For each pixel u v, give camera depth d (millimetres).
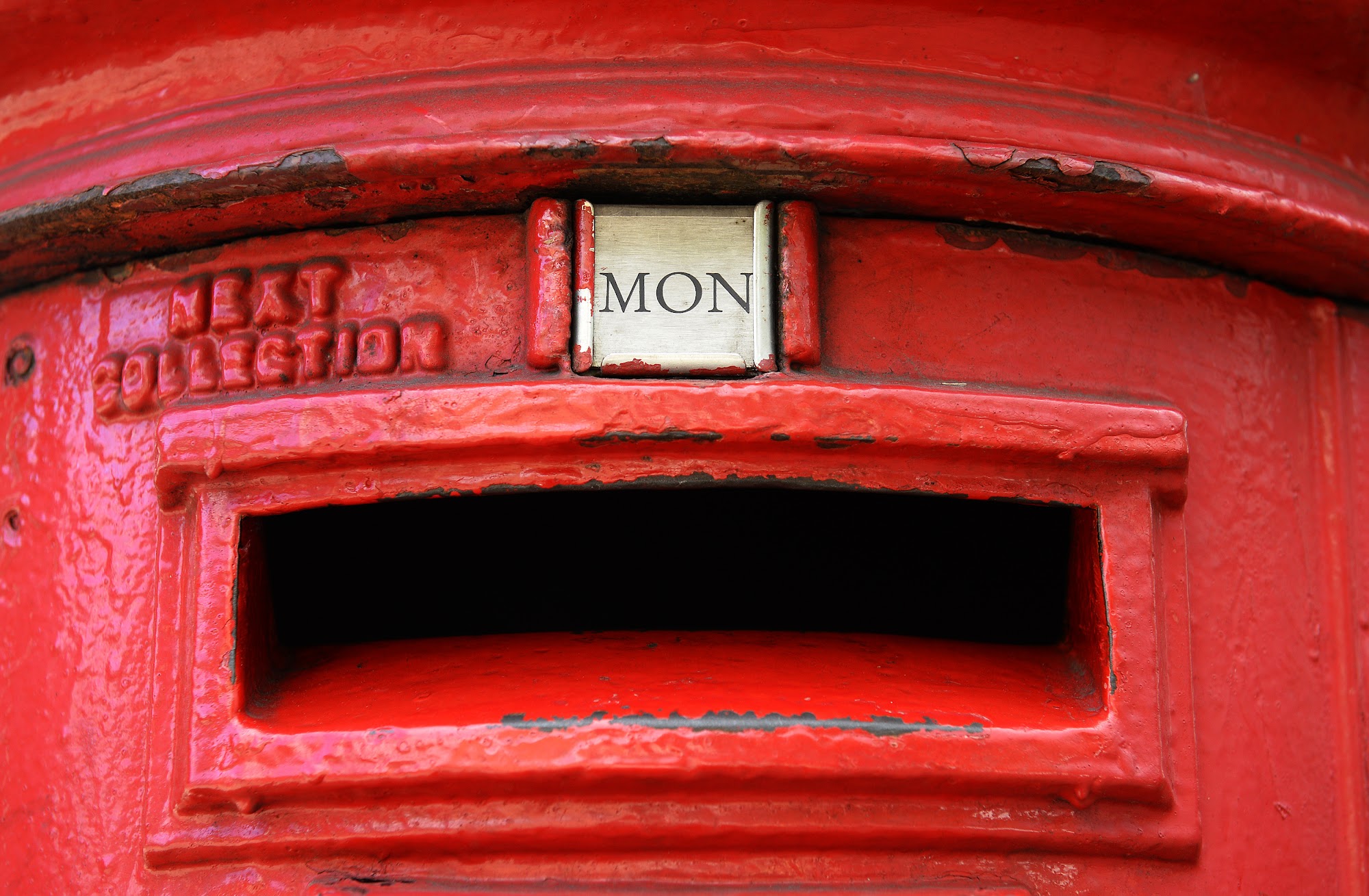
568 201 1060
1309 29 1081
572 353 1052
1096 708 1059
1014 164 1050
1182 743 1061
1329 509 1104
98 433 1090
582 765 1031
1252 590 1085
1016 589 1183
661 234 1058
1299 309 1118
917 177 1052
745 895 1038
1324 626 1093
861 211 1071
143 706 1063
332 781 1035
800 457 1047
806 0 1062
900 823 1042
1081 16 1071
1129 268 1091
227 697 1048
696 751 1033
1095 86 1075
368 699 1060
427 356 1062
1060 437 1055
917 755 1037
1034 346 1076
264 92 1072
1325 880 1072
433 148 1043
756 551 1227
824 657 1083
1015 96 1064
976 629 1186
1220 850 1062
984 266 1078
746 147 1042
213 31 1078
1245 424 1097
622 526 1228
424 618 1209
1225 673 1075
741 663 1076
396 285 1070
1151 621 1058
